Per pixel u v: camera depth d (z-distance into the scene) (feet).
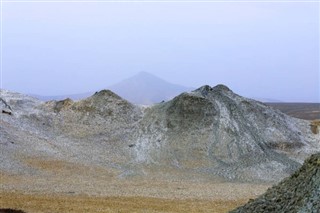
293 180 82.28
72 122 225.97
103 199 130.62
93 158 191.42
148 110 235.20
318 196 72.84
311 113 566.36
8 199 124.47
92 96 244.01
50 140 205.16
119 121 228.22
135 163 189.57
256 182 169.99
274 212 77.25
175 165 186.50
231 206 125.49
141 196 137.08
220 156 190.60
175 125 208.33
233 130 202.80
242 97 228.84
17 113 225.76
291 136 211.61
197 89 229.86
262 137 205.67
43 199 127.24
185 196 139.03
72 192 140.46
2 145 186.29
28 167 171.73
